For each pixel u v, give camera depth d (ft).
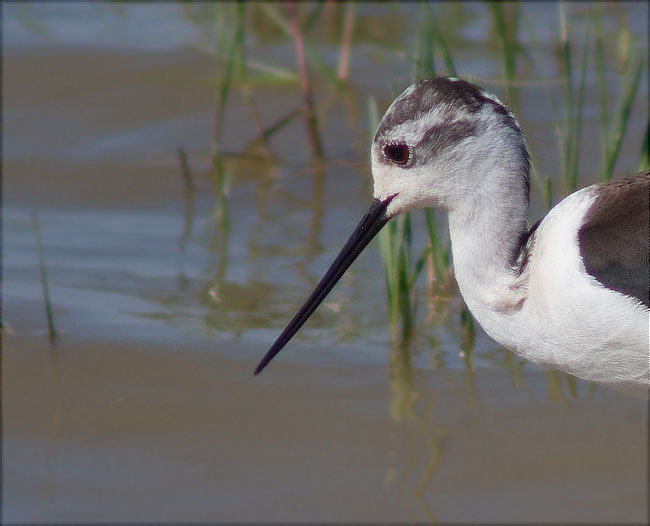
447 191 24.40
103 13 54.08
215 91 48.26
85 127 46.14
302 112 44.88
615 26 49.96
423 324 33.58
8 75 49.19
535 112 41.04
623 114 34.50
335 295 35.22
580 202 23.99
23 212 41.06
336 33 51.37
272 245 38.29
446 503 27.25
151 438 29.66
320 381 31.50
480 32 49.26
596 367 24.47
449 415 30.04
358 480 28.04
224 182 42.27
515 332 24.44
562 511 26.84
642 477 27.81
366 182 39.01
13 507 27.30
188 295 35.58
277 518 26.91
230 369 32.12
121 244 38.81
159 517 26.99
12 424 30.17
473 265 24.35
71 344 33.27
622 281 23.25
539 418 29.86
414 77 33.73
